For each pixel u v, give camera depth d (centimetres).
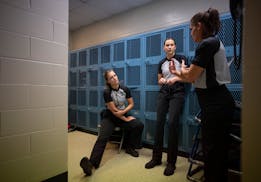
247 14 54
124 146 262
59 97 141
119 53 284
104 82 308
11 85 114
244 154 54
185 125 216
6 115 112
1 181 111
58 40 139
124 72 277
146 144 262
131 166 198
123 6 334
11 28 113
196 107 207
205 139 120
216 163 115
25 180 122
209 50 114
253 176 52
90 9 346
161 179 168
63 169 145
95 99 326
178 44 221
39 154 129
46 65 132
